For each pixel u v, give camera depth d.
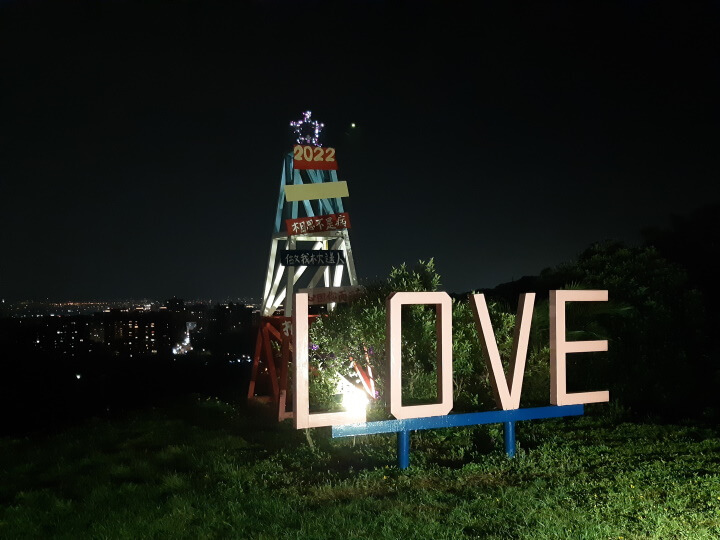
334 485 7.04
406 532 5.54
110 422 11.15
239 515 6.02
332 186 11.83
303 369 7.08
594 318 12.34
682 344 12.13
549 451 8.16
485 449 8.52
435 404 7.61
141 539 5.57
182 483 7.14
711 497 6.19
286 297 11.62
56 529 5.86
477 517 5.86
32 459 8.57
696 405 10.54
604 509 5.97
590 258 14.37
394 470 7.46
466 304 10.85
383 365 9.37
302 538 5.48
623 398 11.07
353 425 7.20
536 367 11.23
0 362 18.70
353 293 10.74
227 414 11.64
